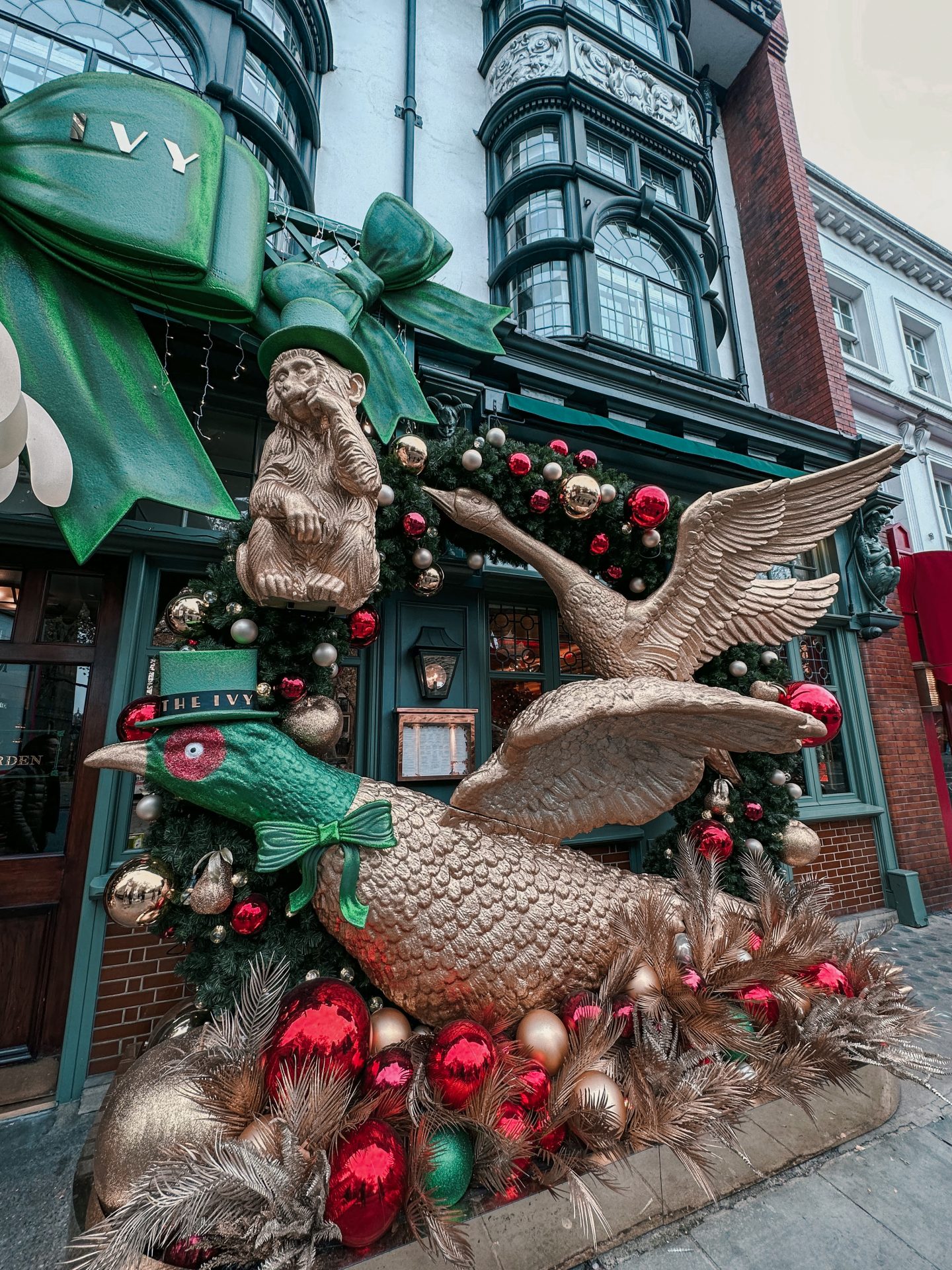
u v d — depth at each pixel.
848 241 7.77
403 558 2.20
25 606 2.57
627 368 4.05
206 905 1.59
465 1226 1.30
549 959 1.70
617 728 1.86
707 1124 1.39
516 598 3.53
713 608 2.30
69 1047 2.27
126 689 2.54
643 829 3.51
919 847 4.73
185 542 2.65
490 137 5.34
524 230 5.17
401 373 2.43
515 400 3.36
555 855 1.92
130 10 3.27
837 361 5.81
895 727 4.95
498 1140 1.26
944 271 8.25
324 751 1.91
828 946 1.97
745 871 2.31
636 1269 1.42
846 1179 1.74
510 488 2.33
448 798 2.97
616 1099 1.42
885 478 2.31
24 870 2.42
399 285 2.73
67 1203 1.73
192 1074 1.32
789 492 2.35
